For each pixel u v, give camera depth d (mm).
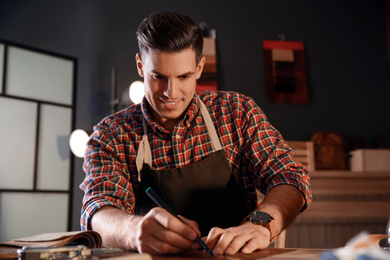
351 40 4789
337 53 4746
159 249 847
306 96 4551
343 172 3635
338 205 3609
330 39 4766
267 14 4734
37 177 3912
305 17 4777
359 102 4660
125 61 4445
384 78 4746
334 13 4820
